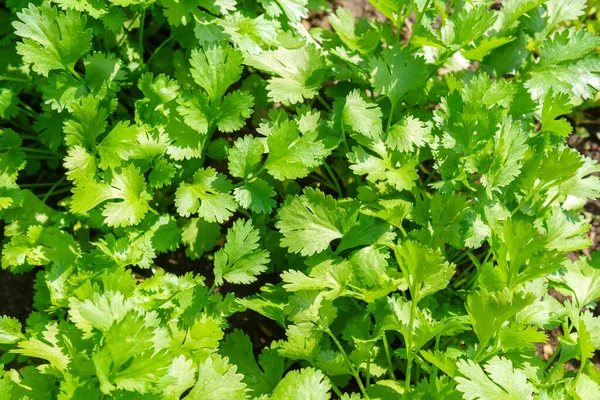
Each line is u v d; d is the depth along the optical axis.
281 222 0.58
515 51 0.65
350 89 0.64
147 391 0.52
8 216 0.60
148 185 0.60
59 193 0.64
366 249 0.59
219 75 0.60
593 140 0.71
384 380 0.58
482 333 0.54
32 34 0.58
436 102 0.66
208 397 0.54
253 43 0.62
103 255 0.58
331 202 0.59
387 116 0.64
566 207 0.65
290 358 0.57
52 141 0.61
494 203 0.61
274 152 0.59
